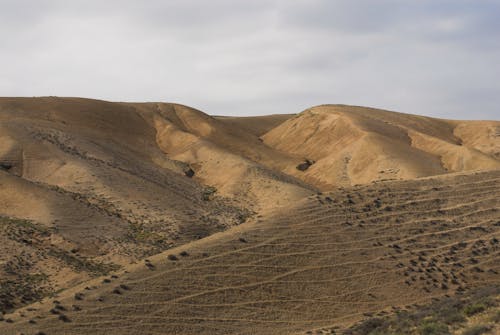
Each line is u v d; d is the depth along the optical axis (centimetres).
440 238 5500
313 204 5700
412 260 5172
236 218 7819
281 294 4606
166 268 4650
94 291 4325
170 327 4109
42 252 5703
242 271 4734
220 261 4794
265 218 5478
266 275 4747
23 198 7056
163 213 7369
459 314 2944
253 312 4400
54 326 3947
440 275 5053
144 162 10550
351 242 5262
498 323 2627
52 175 8425
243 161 10700
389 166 10906
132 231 6669
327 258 5031
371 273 4950
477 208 5959
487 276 5138
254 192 9325
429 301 4691
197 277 4600
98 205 7444
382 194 6025
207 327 4166
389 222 5606
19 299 4716
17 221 6419
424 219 5725
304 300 4591
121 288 4375
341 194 5959
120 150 10888
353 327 3912
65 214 6731
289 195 8794
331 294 4691
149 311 4209
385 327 3281
